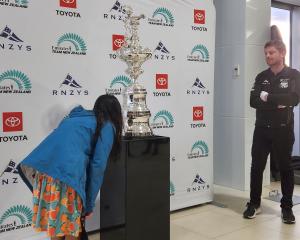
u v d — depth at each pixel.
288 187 3.29
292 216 3.25
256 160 3.41
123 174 2.39
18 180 2.71
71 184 2.08
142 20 3.26
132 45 2.68
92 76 2.99
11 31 2.61
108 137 2.21
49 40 2.77
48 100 2.80
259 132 3.38
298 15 5.48
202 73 3.74
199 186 3.80
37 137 2.77
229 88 4.34
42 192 2.18
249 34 4.14
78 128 2.19
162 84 3.44
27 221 2.77
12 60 2.63
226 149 4.44
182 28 3.54
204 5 3.71
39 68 2.74
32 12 2.69
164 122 3.48
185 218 3.44
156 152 2.51
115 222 2.52
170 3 3.44
